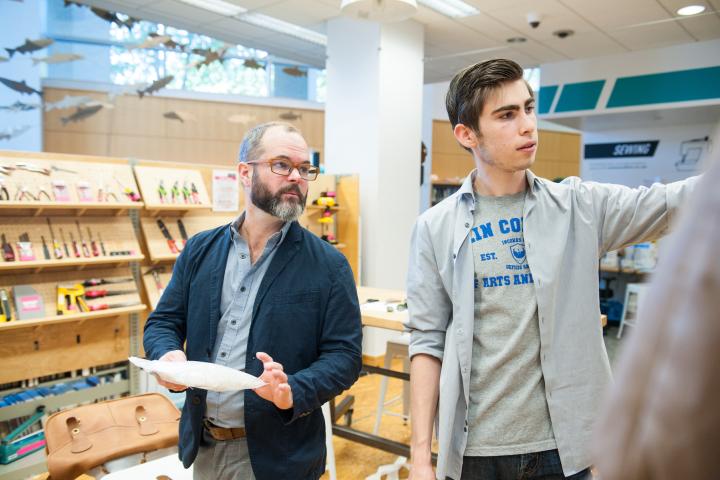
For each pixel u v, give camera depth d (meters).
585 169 8.84
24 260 2.94
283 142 1.45
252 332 1.41
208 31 6.58
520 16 5.54
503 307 1.25
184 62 8.62
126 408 2.21
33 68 7.13
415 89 5.87
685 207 0.30
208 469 1.45
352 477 3.03
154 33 5.21
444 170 9.94
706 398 0.25
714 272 0.26
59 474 1.91
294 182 1.45
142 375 3.45
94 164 3.43
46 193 3.09
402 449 2.87
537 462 1.21
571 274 1.25
